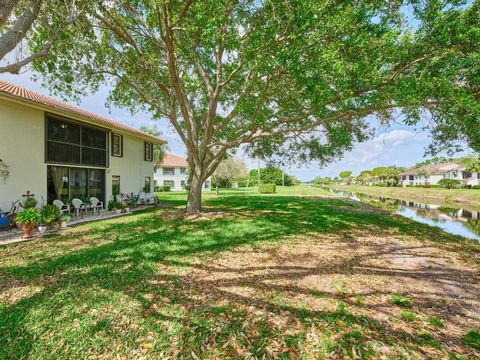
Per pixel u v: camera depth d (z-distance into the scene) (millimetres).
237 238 6801
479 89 5297
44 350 2500
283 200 18875
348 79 5258
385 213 12320
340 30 5266
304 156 13383
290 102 8078
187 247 5949
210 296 3576
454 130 6441
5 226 8352
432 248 6094
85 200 11578
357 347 2510
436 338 2658
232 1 5398
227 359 2387
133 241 6512
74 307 3252
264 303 3385
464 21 4727
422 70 5211
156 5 5879
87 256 5281
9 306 3260
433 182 42562
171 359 2396
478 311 3221
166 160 38562
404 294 3660
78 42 8477
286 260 5133
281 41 5883
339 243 6457
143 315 3084
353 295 3621
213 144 10625
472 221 11539
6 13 3951
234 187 50625
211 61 9727
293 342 2598
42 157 10109
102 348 2537
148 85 11117
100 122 12242
